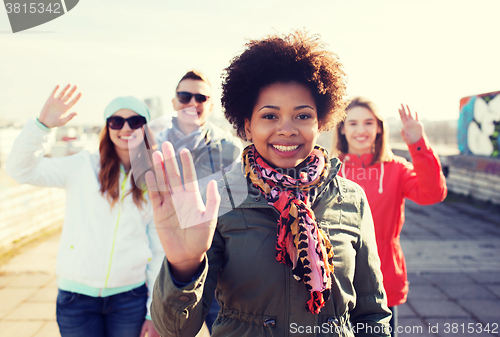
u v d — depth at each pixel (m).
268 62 1.09
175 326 0.91
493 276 3.74
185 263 0.91
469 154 8.32
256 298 1.08
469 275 3.78
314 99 1.17
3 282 3.62
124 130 1.75
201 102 2.18
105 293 1.77
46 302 3.22
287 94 1.10
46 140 1.84
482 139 7.83
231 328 1.11
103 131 1.83
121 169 1.83
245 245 1.08
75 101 1.89
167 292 0.90
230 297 1.10
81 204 1.83
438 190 2.04
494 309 3.07
